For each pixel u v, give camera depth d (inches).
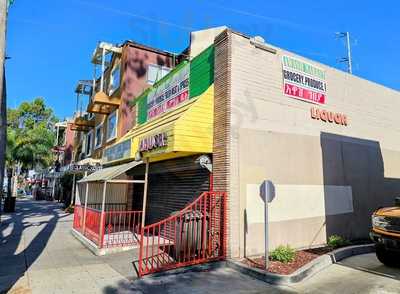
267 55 388.2
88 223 451.5
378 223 315.3
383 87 536.1
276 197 366.6
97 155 879.7
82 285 261.7
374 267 311.9
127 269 307.1
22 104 1840.6
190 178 406.0
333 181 430.9
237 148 343.0
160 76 745.0
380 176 500.1
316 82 435.2
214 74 376.2
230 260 315.9
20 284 263.6
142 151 406.9
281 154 379.2
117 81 775.1
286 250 329.4
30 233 531.5
